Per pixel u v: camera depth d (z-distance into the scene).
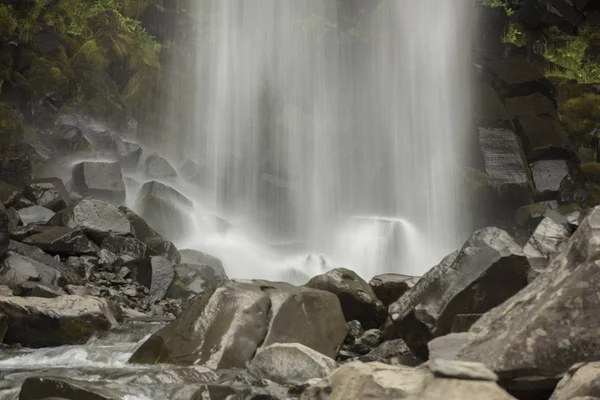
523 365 4.54
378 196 27.17
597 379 3.96
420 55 29.81
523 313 4.92
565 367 4.51
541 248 8.43
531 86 27.12
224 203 25.11
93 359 7.50
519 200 24.16
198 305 7.46
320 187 27.41
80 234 13.25
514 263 6.98
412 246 24.11
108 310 9.48
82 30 25.56
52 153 20.73
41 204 15.35
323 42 31.14
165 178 22.33
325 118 29.55
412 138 27.81
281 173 26.92
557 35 32.50
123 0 27.94
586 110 28.20
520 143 25.45
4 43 21.84
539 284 5.15
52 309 8.74
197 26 29.59
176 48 28.64
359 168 27.80
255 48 30.22
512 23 32.22
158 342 7.25
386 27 31.00
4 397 5.52
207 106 27.94
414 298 7.20
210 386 5.37
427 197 26.11
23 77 21.98
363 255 23.47
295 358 5.91
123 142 21.83
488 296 6.95
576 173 24.75
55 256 12.73
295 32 31.17
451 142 26.44
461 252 7.24
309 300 7.72
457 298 6.91
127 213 15.02
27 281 10.68
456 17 30.58
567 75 30.95
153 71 26.11
